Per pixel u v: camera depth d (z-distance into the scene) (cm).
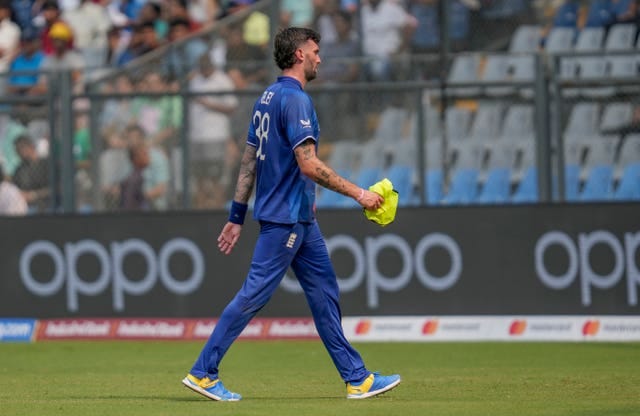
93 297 4344
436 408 2195
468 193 4391
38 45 5700
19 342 4322
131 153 4456
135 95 4434
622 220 4031
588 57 4256
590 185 4284
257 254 2322
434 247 4153
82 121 4472
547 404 2291
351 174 4438
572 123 4269
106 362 3628
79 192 4488
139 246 4316
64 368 3456
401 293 4172
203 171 4431
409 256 4166
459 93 4378
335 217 4209
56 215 4359
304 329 4222
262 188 2317
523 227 4100
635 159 4262
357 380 2377
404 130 4409
